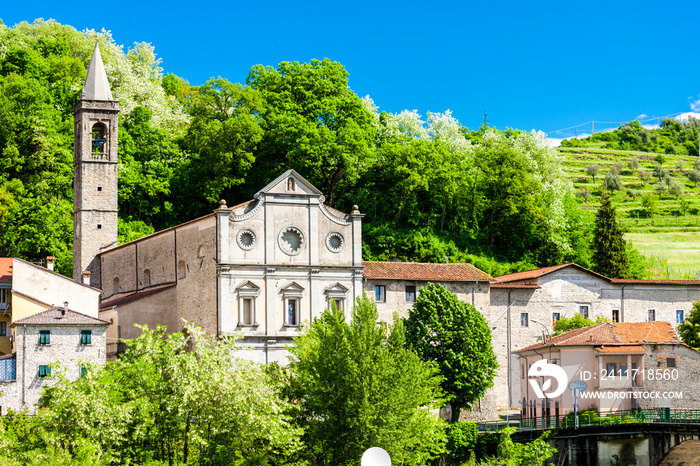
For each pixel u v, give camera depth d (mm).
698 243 167750
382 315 85938
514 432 72875
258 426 54688
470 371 76375
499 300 94125
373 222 116750
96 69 103250
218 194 112812
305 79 118188
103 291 99562
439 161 119312
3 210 104000
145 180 115938
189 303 83500
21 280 79812
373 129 123250
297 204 82625
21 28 157625
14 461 48594
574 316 95562
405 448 60750
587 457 75750
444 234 120812
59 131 124875
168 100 152500
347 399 58156
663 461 77250
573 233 126062
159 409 54625
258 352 79000
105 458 51406
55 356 70125
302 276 81812
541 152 133000
